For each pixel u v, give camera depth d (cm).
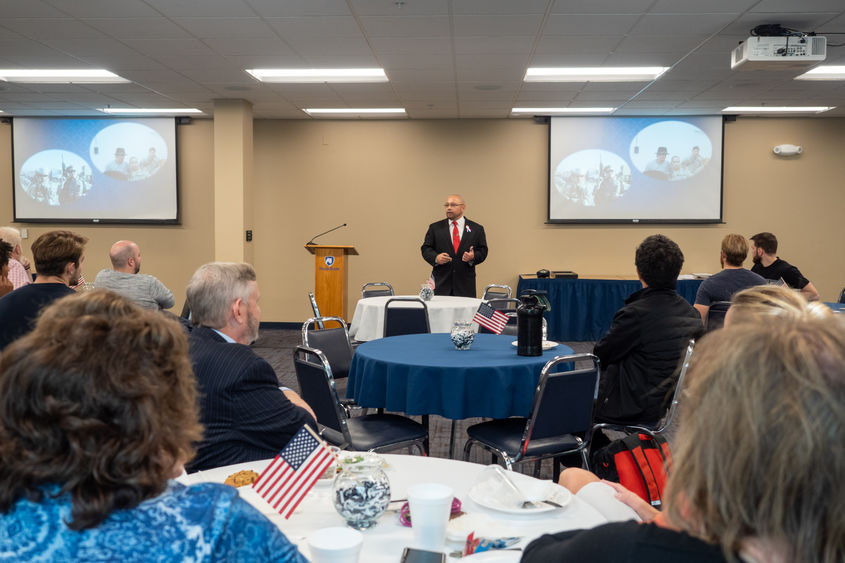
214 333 201
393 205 892
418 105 794
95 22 499
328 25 501
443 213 888
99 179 898
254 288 210
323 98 759
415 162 888
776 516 61
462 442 436
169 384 78
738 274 450
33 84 703
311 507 148
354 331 578
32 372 70
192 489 74
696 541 68
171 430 77
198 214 904
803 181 860
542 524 138
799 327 66
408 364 315
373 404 329
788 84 679
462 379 306
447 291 748
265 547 73
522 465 378
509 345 373
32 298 317
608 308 810
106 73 666
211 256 905
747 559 64
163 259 912
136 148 894
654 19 481
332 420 293
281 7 462
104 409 71
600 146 860
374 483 135
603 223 867
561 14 471
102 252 912
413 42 543
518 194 881
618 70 641
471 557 115
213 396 185
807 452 59
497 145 879
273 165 897
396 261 898
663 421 299
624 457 211
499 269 889
